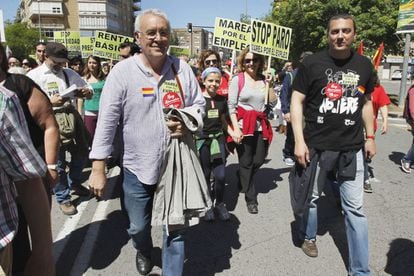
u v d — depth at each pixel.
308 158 3.01
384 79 51.72
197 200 2.57
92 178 2.56
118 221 4.18
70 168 4.92
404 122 12.37
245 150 4.34
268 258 3.35
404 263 3.24
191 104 2.74
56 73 4.32
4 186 1.37
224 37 7.00
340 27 2.70
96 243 3.66
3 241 1.34
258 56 4.28
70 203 4.44
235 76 4.31
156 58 2.49
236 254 3.43
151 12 2.45
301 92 2.97
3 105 1.32
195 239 3.73
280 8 19.55
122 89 2.50
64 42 11.29
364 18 16.66
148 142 2.56
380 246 3.55
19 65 7.22
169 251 2.64
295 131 3.00
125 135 2.61
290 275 3.08
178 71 2.66
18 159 1.36
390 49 18.23
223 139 4.14
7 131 1.32
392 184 5.46
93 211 4.48
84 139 4.75
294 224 4.07
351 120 2.86
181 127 2.54
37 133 2.35
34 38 60.06
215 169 4.10
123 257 3.39
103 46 8.30
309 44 18.75
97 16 82.12
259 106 4.28
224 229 3.96
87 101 5.91
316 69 2.87
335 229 3.95
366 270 2.90
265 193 5.11
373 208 4.50
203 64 5.12
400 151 7.70
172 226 2.57
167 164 2.55
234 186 5.41
